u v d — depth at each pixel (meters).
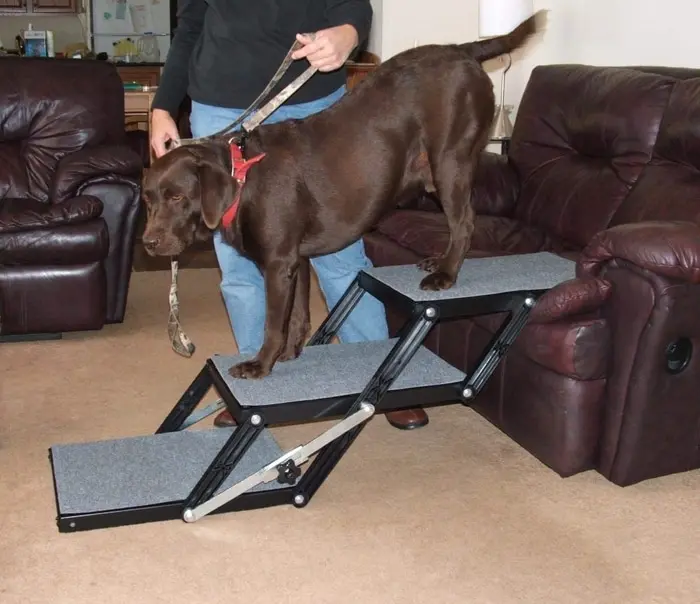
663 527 2.16
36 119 3.91
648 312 2.18
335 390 2.15
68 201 3.48
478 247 3.10
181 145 2.12
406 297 2.22
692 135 2.79
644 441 2.29
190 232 2.09
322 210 2.21
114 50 8.37
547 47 4.47
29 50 7.78
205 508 2.10
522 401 2.48
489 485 2.37
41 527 2.13
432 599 1.87
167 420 2.47
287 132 2.20
